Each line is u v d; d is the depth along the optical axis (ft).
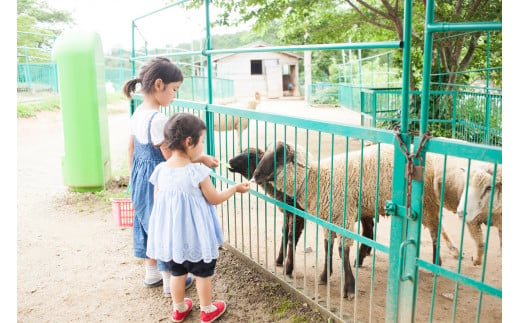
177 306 10.22
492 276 12.25
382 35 49.96
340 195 11.21
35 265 13.35
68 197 19.89
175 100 16.03
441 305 10.90
